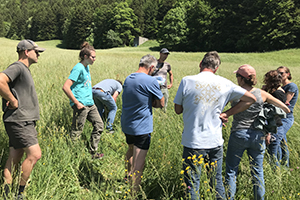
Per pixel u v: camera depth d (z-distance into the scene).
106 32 88.12
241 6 59.34
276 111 2.47
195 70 12.78
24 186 2.38
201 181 2.50
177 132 3.75
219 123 2.36
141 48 70.19
